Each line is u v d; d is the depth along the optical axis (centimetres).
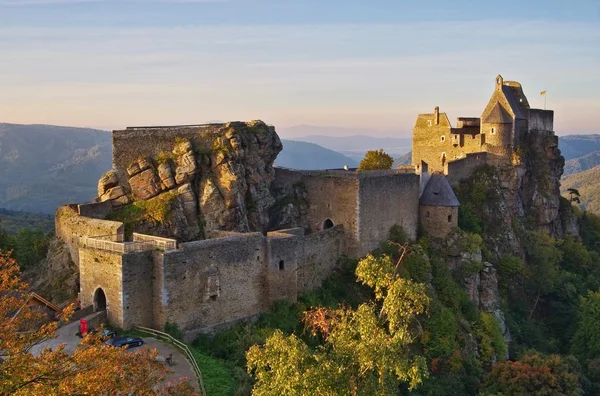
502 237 8575
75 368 2662
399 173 7250
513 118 9400
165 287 4462
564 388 5778
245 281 5084
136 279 4431
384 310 2894
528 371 5769
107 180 5856
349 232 6500
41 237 7994
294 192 6850
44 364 2512
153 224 5472
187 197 5647
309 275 5888
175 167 5775
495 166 9219
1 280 3139
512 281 8369
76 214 5597
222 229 5644
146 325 4516
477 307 7269
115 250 4469
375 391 2575
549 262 8938
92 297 4662
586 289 9125
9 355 2630
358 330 2834
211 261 4794
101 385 2477
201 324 4725
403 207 7275
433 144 9769
